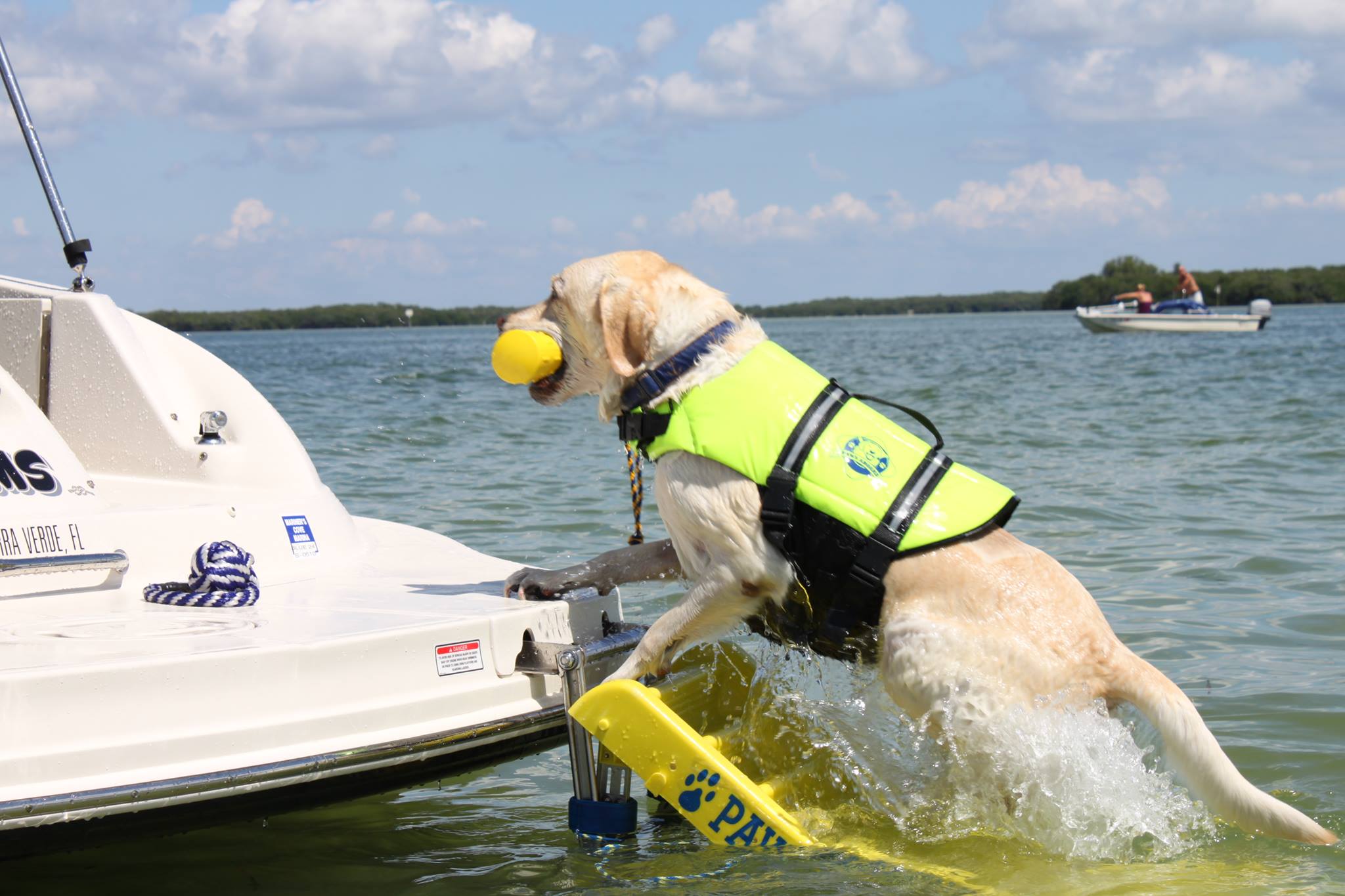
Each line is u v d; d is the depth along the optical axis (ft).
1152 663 16.63
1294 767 12.92
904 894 9.97
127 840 8.96
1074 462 35.53
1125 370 80.28
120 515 12.32
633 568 12.92
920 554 11.62
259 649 9.42
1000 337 180.55
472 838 11.61
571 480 31.04
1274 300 364.58
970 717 11.07
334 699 9.76
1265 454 36.83
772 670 13.08
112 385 14.85
